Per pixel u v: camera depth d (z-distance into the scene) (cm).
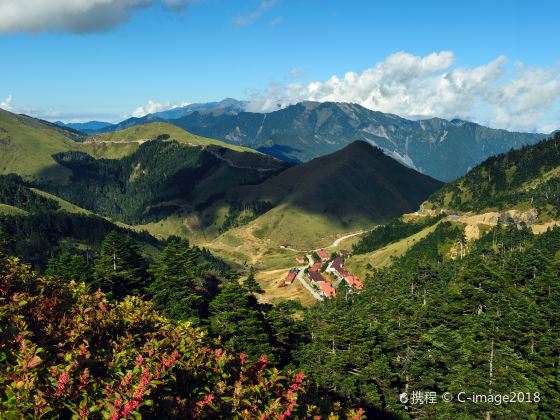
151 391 1059
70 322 1580
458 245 15438
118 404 904
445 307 5766
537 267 7331
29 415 880
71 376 1014
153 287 5738
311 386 1906
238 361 1509
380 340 5066
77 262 5831
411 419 4447
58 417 919
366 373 4431
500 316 5138
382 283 10469
